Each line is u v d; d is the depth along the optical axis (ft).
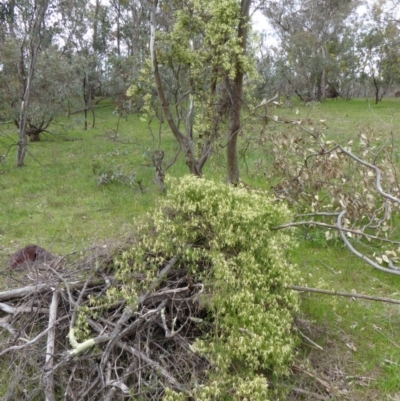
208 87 23.38
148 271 10.94
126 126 59.16
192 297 10.94
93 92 85.40
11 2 36.47
